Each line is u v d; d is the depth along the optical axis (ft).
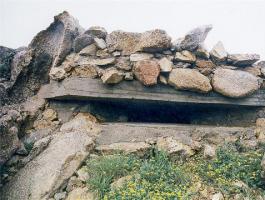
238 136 17.89
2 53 20.01
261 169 14.30
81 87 17.11
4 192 14.43
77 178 14.35
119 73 17.17
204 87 17.85
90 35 18.37
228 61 19.15
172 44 18.43
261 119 19.04
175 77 17.67
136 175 14.40
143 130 17.13
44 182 14.03
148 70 17.38
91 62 17.70
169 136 16.98
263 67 20.01
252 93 18.75
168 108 20.08
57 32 19.65
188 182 14.26
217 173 14.83
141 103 18.89
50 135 16.99
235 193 13.96
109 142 16.61
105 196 12.96
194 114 20.38
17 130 15.79
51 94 17.99
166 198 13.14
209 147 16.37
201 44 18.57
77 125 17.21
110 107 19.03
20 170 15.30
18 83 18.85
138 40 18.29
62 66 18.28
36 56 19.10
